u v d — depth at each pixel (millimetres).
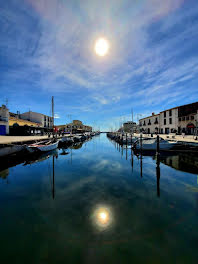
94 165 10672
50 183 6945
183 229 3621
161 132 45906
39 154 15195
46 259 2771
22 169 9586
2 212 4434
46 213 4371
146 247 3043
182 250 2967
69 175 8211
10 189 6230
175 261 2729
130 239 3277
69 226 3750
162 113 45438
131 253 2895
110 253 2898
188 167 9922
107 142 35250
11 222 3924
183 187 6402
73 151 18609
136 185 6648
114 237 3344
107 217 4148
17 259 2764
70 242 3195
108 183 6910
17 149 12852
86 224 3828
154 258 2787
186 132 35344
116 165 10648
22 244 3129
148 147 17078
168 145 16891
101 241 3221
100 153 16812
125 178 7641
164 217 4137
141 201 5117
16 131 28906
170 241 3217
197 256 2818
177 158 13109
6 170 9344
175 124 39094
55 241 3229
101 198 5348
